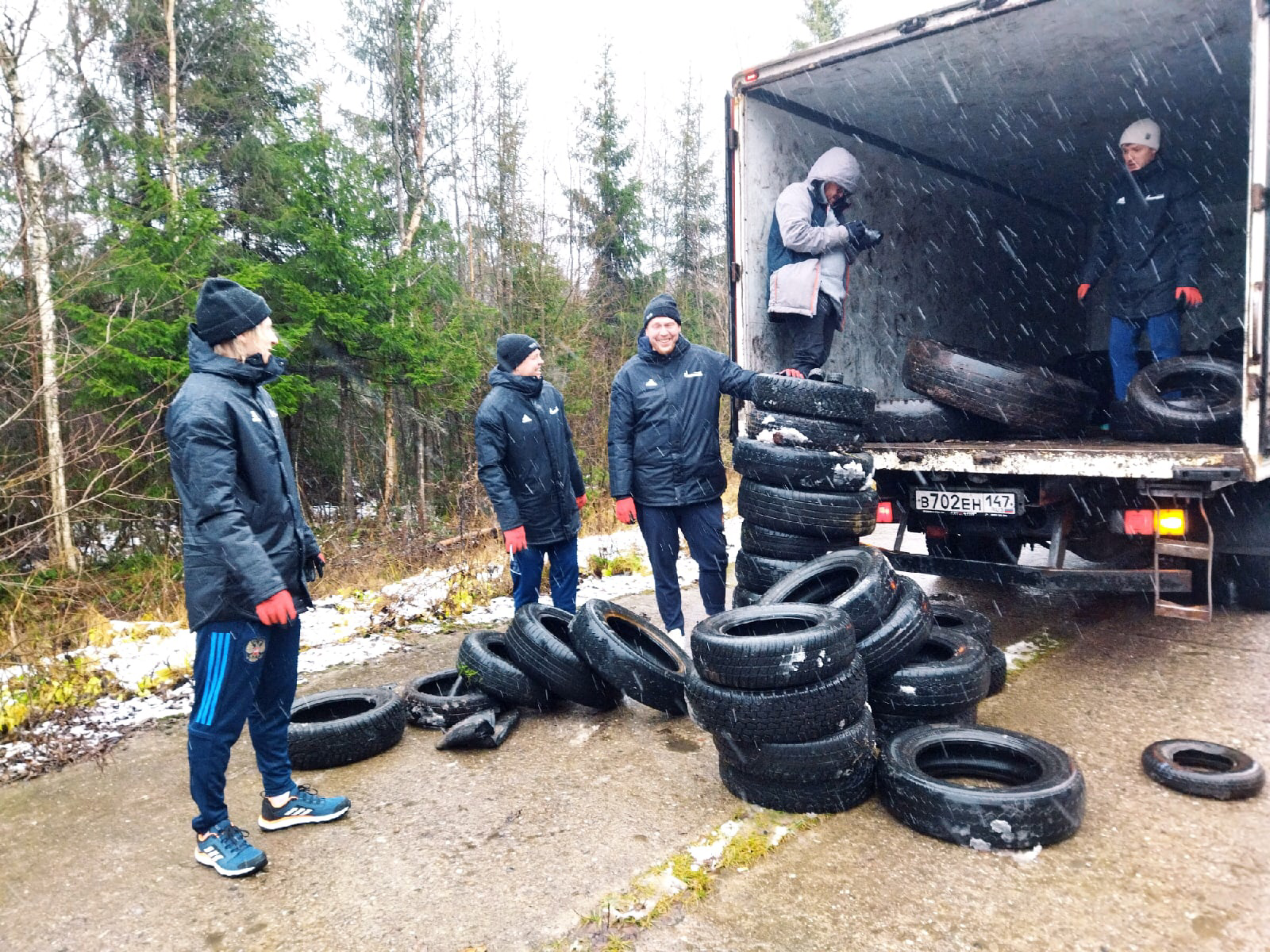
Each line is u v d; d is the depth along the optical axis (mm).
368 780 3213
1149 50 5355
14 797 3170
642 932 2164
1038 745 2869
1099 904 2229
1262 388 3520
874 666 3152
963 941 2082
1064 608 5379
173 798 3121
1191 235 5281
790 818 2770
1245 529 4449
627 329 18344
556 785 3098
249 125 12789
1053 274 9016
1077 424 5035
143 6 11617
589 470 12555
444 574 7000
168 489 8945
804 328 5164
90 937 2242
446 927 2221
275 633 2707
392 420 13117
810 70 4898
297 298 10719
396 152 16359
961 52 5078
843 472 4023
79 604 5535
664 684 3580
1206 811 2744
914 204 6773
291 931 2230
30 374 7922
